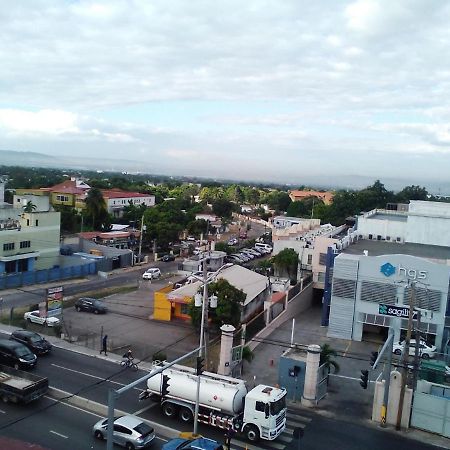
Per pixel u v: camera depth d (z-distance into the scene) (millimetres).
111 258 79750
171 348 42969
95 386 33562
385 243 67375
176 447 23844
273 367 40031
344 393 35812
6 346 36188
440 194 159625
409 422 30688
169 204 122812
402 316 45531
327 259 53938
